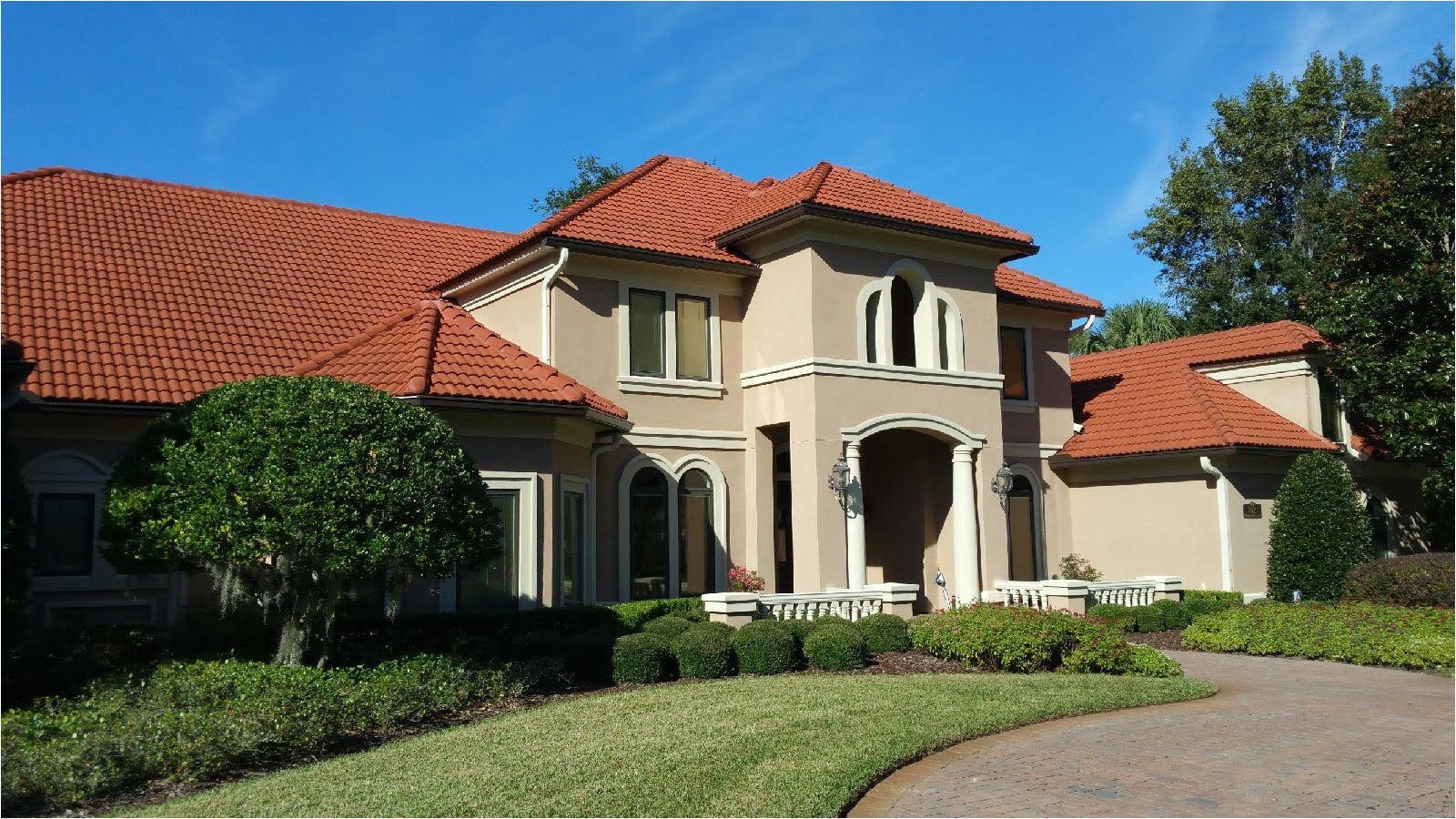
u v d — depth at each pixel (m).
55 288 18.28
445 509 11.50
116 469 11.66
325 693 10.26
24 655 11.71
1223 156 43.88
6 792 7.93
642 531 19.52
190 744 8.84
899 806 8.30
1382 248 23.28
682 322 20.38
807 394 19.38
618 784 8.54
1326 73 41.47
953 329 21.44
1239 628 18.16
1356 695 13.48
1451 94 23.39
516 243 19.00
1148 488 23.75
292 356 18.67
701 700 11.98
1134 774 9.23
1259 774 9.24
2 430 12.39
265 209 23.70
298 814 7.75
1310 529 21.50
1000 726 11.00
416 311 18.80
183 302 19.27
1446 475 22.80
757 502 20.45
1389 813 8.17
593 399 17.48
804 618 16.91
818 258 19.66
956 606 20.08
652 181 22.44
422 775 8.80
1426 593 18.78
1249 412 24.27
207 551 10.60
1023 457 24.39
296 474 10.74
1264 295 40.88
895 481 23.36
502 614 15.52
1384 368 23.19
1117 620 19.55
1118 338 43.22
